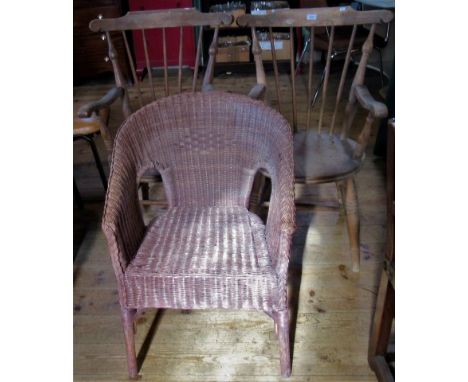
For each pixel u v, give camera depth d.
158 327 1.47
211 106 1.38
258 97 1.52
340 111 3.09
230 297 1.12
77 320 1.52
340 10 1.52
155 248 1.22
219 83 3.79
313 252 1.80
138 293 1.13
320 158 1.55
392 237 1.08
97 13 3.60
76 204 2.13
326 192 2.23
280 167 1.15
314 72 3.86
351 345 1.39
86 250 1.87
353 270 1.69
